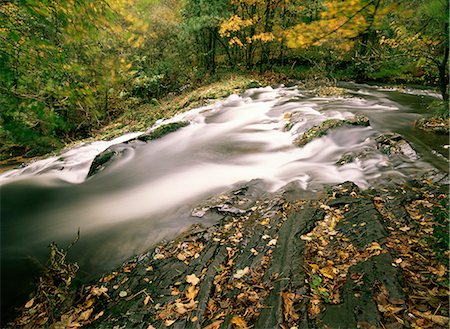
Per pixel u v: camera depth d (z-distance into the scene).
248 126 10.11
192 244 4.37
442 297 2.83
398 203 4.52
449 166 5.69
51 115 3.43
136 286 3.80
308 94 13.94
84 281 4.16
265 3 18.83
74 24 3.21
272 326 2.76
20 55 3.19
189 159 8.04
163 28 16.72
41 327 3.57
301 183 5.68
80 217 5.91
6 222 5.87
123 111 16.28
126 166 8.10
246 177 6.58
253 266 3.64
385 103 11.85
